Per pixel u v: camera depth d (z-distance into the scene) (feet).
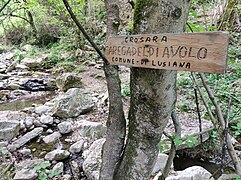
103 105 13.98
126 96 13.58
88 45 25.34
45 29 30.91
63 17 28.22
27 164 8.44
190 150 10.19
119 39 3.33
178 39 2.59
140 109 3.50
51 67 23.62
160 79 3.17
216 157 9.90
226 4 14.20
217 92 10.98
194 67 2.49
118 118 4.35
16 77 20.66
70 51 25.85
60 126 11.23
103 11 26.73
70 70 21.53
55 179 7.97
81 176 8.22
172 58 2.67
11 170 8.07
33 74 21.47
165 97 3.29
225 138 3.40
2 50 29.86
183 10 3.03
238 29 14.90
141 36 2.99
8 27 32.58
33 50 27.78
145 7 3.11
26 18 32.48
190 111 12.12
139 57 3.05
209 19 13.39
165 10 2.98
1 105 15.49
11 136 10.28
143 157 3.71
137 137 3.68
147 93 3.32
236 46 13.99
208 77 12.12
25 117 12.11
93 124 10.98
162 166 7.83
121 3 24.08
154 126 3.48
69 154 9.32
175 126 4.75
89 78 19.43
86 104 13.37
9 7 21.54
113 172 4.28
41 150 9.85
